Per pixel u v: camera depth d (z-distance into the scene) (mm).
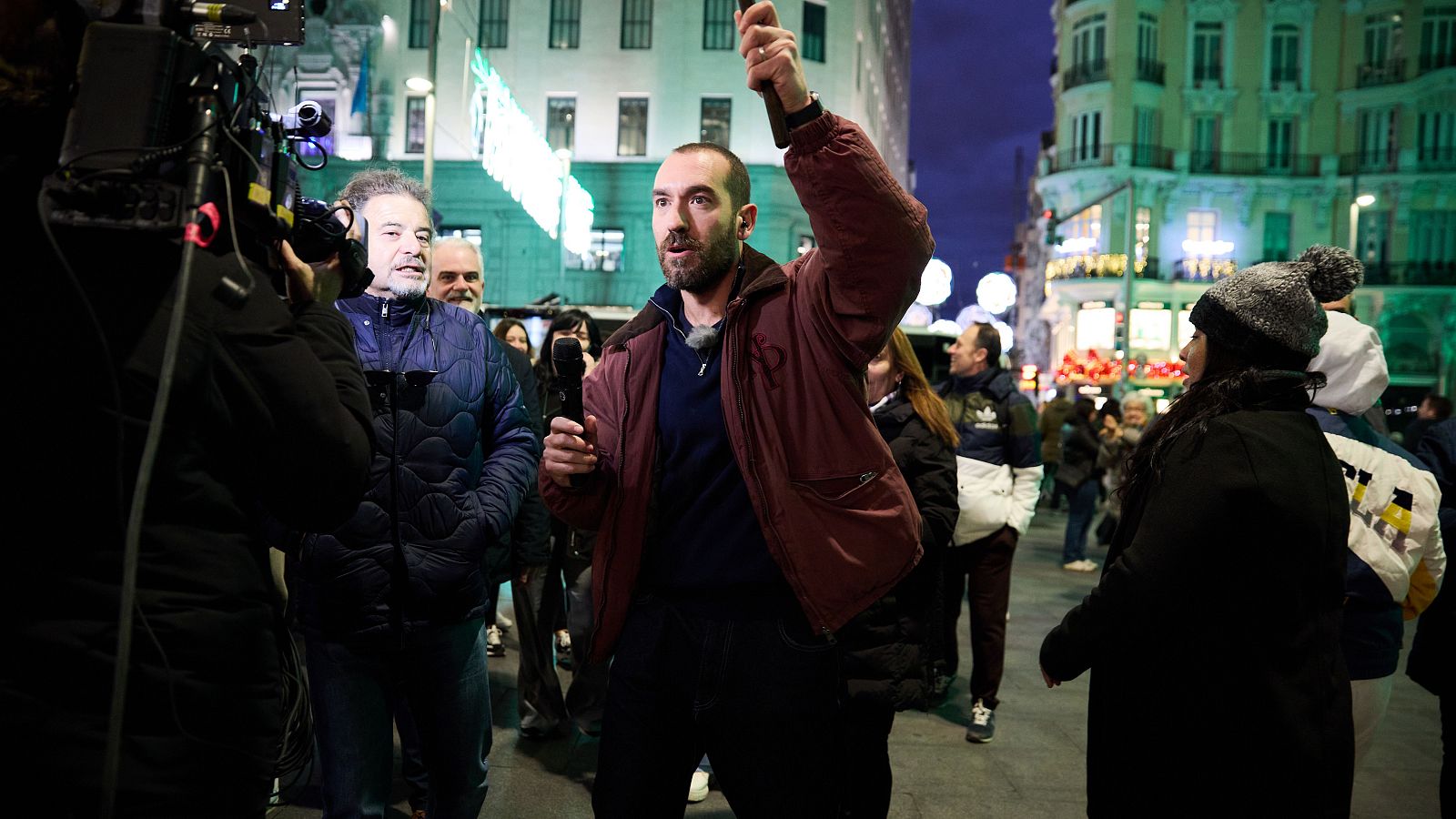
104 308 1280
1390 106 35812
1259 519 2000
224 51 1418
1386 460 2492
